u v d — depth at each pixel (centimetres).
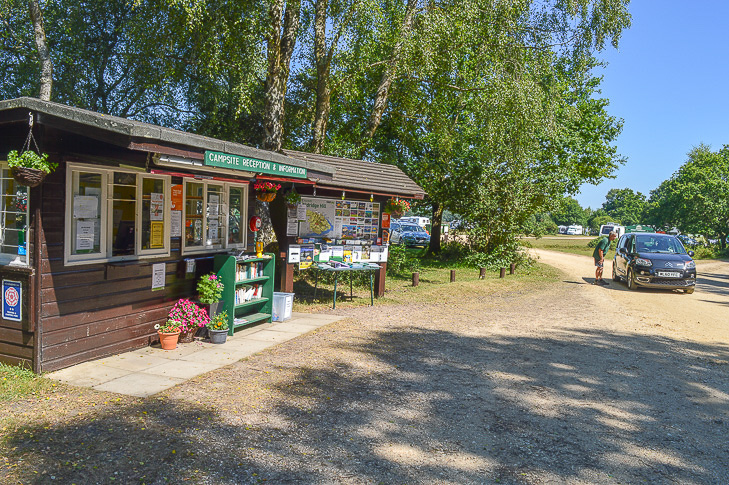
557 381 650
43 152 549
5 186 589
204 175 787
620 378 674
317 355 718
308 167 896
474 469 402
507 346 835
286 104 2011
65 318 593
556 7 1809
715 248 5034
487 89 1739
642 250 1764
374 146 2281
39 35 1403
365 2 1458
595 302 1413
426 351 779
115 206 652
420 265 2264
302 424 475
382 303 1228
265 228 1329
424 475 389
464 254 2377
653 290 1753
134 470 372
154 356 677
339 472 387
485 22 1753
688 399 598
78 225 601
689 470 414
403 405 539
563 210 2342
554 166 2278
